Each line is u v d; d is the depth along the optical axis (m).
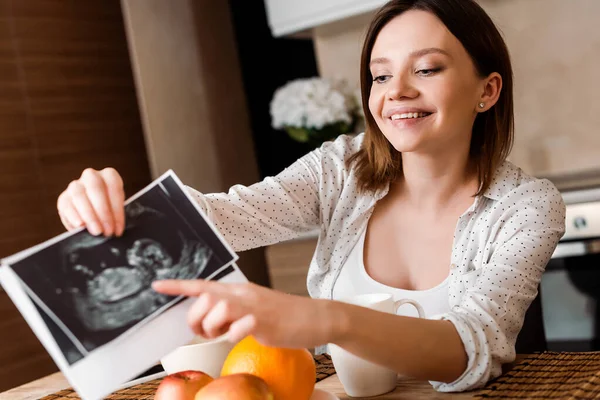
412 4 1.26
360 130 3.15
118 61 3.50
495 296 1.10
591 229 2.46
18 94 3.06
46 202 3.14
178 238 0.90
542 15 3.00
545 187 1.30
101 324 0.82
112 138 3.43
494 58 1.32
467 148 1.34
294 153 3.67
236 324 0.80
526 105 3.10
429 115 1.25
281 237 1.49
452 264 1.30
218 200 1.40
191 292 0.81
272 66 3.72
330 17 3.08
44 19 3.18
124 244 0.88
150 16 3.16
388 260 1.38
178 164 3.21
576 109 2.99
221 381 0.79
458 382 0.98
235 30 3.69
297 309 0.84
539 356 1.09
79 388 0.79
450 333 0.99
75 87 3.29
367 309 0.92
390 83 1.26
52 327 0.81
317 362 1.21
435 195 1.35
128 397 1.11
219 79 3.38
